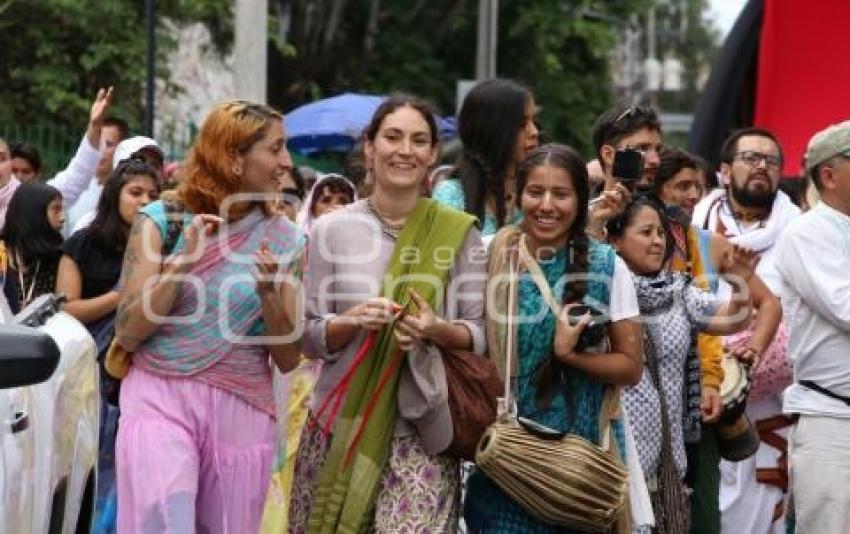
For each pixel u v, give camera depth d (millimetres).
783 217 11719
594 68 39875
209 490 7996
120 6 24203
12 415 6453
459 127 8984
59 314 8391
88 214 12539
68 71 24094
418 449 7953
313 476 8172
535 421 8094
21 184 11727
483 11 31906
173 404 7891
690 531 9781
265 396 8078
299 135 23281
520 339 8094
